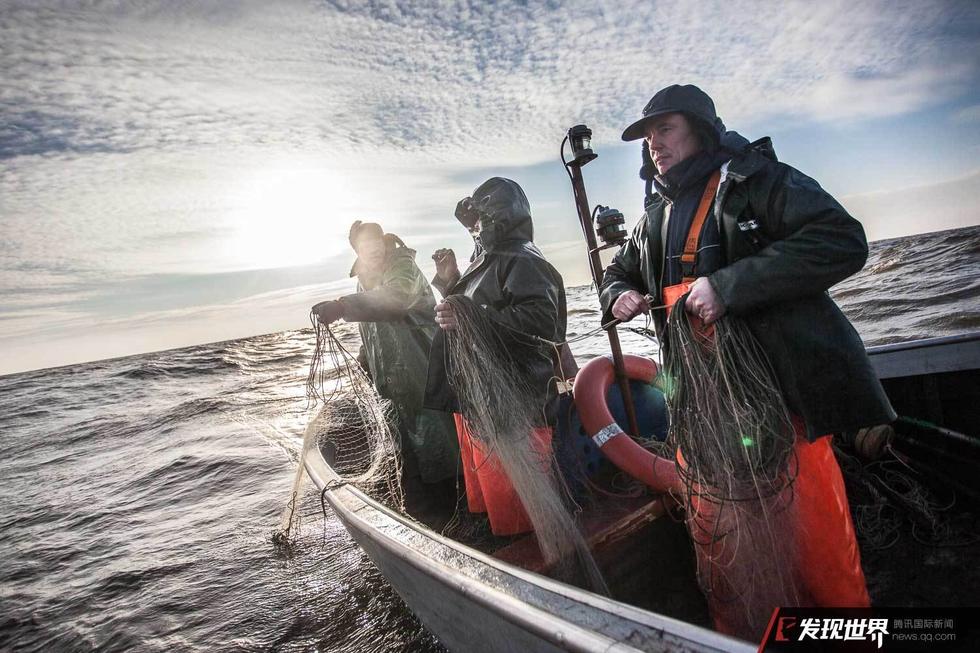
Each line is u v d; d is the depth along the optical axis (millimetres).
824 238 1609
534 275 2676
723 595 1906
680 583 2475
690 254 1908
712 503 1856
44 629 4406
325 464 4062
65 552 6082
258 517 6109
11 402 26328
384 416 4410
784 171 1753
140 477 9055
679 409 1950
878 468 3076
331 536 5148
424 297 3947
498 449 2482
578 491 2814
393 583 2898
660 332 2143
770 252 1669
